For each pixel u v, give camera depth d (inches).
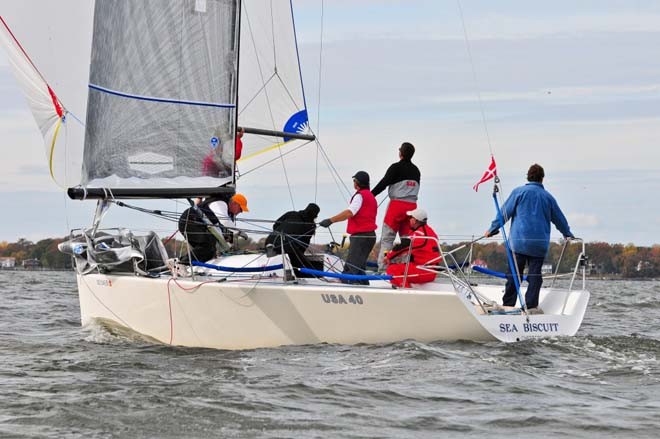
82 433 596.7
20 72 959.6
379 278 871.1
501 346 853.8
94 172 954.7
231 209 1023.6
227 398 684.1
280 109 1288.1
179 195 978.1
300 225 941.2
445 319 843.4
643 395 703.7
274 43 1284.4
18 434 593.3
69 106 960.3
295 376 755.4
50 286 2373.3
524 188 924.0
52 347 945.5
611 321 1413.6
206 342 901.8
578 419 631.2
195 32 989.2
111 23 954.7
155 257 978.7
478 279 1123.3
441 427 612.1
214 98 999.0
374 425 615.8
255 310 872.3
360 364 789.2
